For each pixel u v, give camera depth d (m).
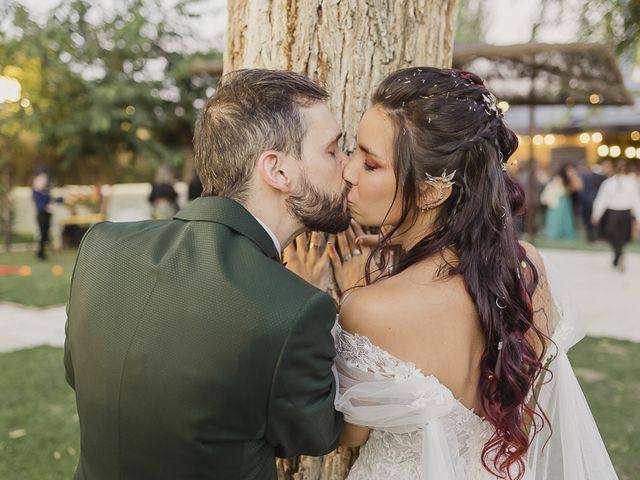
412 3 1.65
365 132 1.28
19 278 8.70
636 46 4.49
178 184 13.84
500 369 1.23
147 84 13.10
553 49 8.05
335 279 1.62
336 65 1.63
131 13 12.79
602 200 9.36
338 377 1.25
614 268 9.46
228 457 1.02
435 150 1.22
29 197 14.41
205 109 1.21
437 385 1.19
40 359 4.86
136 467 1.04
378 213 1.30
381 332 1.21
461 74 1.33
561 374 1.55
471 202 1.26
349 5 1.61
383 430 1.32
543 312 1.46
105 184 13.83
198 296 1.04
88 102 12.43
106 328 1.09
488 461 1.33
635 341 5.41
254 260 1.08
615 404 3.87
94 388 1.08
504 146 1.34
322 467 1.64
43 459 3.21
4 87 11.14
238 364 0.99
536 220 15.20
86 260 1.18
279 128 1.16
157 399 1.01
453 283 1.25
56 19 12.12
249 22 1.69
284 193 1.19
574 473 1.51
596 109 9.41
